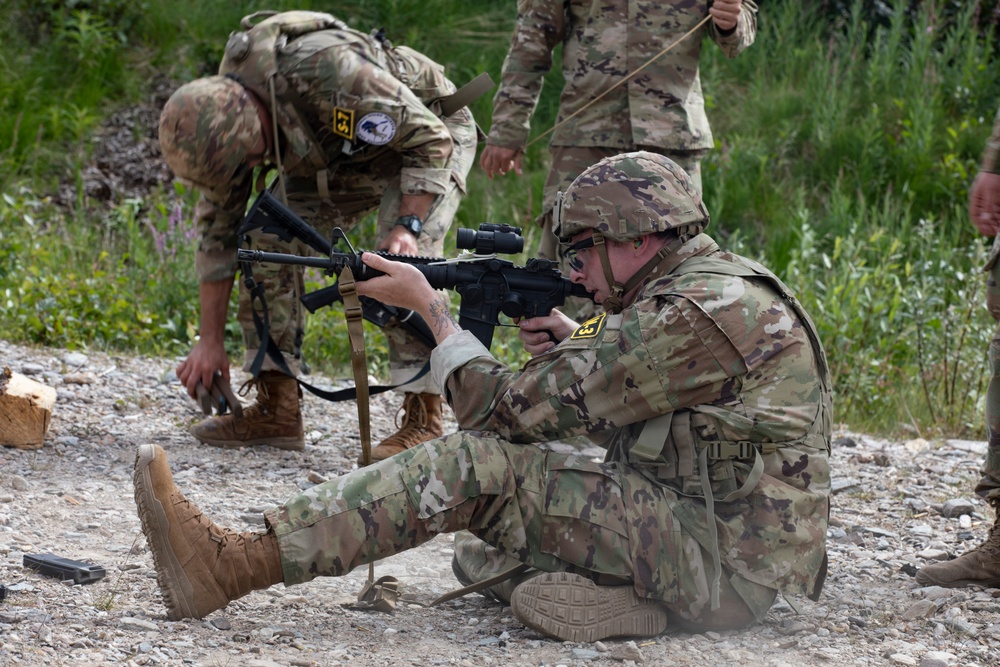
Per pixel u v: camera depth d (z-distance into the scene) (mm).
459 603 3447
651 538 2955
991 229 3646
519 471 2992
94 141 11125
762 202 10312
